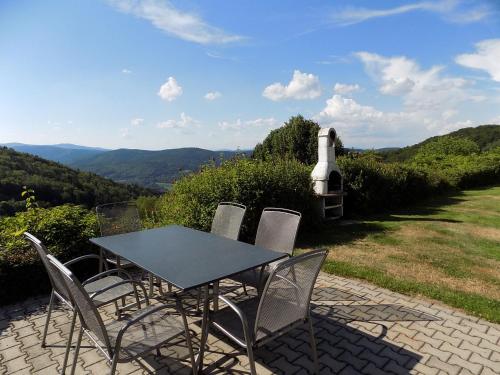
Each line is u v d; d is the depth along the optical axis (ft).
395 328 10.91
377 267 16.94
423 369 8.82
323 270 16.40
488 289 14.25
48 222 15.30
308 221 25.63
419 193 43.06
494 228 27.02
